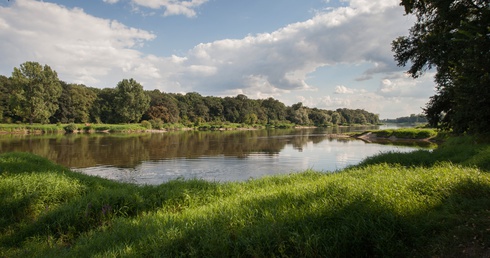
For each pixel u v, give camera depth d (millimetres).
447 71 15305
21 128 58656
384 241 4129
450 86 14867
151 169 17594
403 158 11703
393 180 6668
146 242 4727
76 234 6398
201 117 110125
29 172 9516
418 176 6762
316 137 50000
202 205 7539
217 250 4203
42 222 6605
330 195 5773
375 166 10039
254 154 25234
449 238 4062
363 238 4266
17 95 63281
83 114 83000
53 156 22938
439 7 14055
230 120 122500
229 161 21000
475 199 5098
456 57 13469
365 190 5781
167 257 4223
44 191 7949
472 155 10844
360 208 4863
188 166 18734
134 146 31578
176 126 91125
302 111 138375
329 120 146500
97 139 41812
